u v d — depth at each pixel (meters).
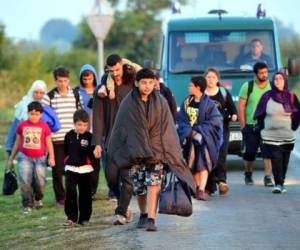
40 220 27.88
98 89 26.62
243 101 35.00
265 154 32.94
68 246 23.27
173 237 24.02
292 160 43.97
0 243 24.75
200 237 24.05
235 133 40.12
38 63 85.25
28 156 29.47
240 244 23.16
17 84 84.06
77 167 26.22
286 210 28.62
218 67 41.50
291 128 32.75
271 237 24.12
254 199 31.17
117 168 26.31
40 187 29.69
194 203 30.28
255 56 41.81
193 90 31.20
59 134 30.36
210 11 44.06
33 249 23.36
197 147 30.91
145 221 25.42
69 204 26.30
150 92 24.30
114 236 24.25
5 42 84.94
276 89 32.78
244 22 42.25
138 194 25.05
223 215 27.64
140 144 24.12
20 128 29.50
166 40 42.00
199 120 31.03
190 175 24.52
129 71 26.72
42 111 29.48
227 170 40.78
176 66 41.50
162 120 24.33
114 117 26.64
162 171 24.62
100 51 47.44
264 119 33.03
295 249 22.56
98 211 28.62
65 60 118.00
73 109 30.75
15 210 30.12
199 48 41.84
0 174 40.34
